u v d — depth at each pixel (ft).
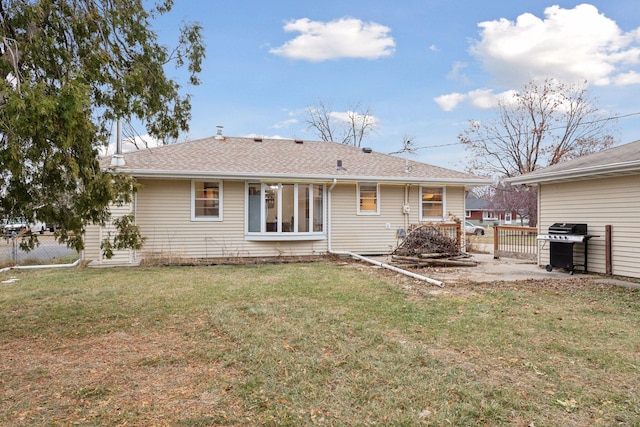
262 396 10.34
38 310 19.84
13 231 25.49
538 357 13.23
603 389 10.85
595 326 16.84
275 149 51.39
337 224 45.47
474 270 34.14
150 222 39.37
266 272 32.35
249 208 42.42
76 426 8.87
